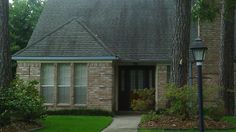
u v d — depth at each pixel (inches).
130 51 1064.2
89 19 1155.3
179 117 678.5
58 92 989.8
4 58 697.0
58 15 1174.3
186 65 721.0
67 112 962.7
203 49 507.8
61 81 992.9
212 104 792.3
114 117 930.1
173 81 719.1
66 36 1015.0
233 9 859.4
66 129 661.9
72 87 983.0
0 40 697.0
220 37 992.9
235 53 1054.4
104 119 824.9
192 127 645.3
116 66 1067.9
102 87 973.2
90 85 976.3
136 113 1035.3
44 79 995.9
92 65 979.3
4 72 694.5
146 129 647.8
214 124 669.3
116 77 1067.3
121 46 1078.4
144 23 1136.2
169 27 1118.4
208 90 681.6
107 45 1077.1
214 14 800.9
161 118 687.1
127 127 714.2
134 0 1203.2
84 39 1005.8
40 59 986.7
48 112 965.8
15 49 1502.2
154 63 1055.0
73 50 987.3
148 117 698.8
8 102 649.0
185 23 719.7
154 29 1117.7
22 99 669.9
